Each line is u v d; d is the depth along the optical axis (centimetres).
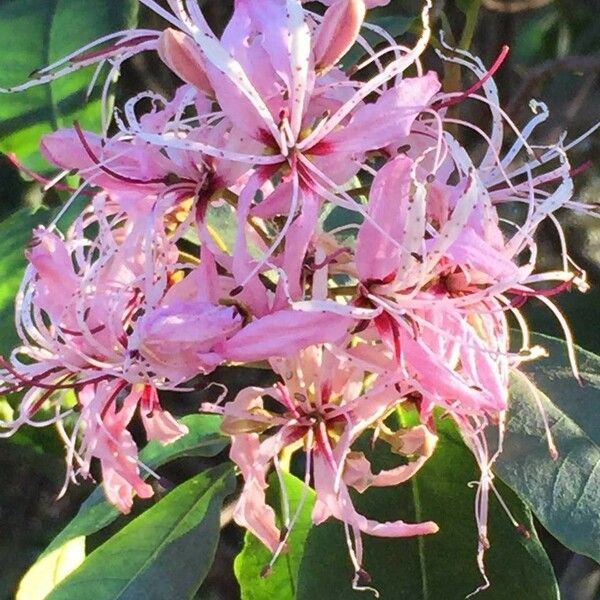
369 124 24
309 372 26
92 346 26
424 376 24
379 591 29
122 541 31
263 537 26
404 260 24
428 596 29
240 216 24
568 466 27
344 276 28
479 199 24
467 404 24
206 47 23
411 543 29
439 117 24
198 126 26
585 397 29
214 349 23
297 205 24
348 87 25
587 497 27
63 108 32
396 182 24
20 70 32
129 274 25
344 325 23
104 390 27
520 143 27
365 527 26
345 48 24
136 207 25
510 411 28
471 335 24
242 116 24
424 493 29
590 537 26
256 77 24
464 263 24
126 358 25
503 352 25
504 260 24
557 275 25
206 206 25
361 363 24
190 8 24
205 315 23
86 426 27
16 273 32
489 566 29
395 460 29
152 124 25
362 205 26
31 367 27
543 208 26
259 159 24
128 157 25
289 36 23
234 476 32
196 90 25
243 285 23
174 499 31
